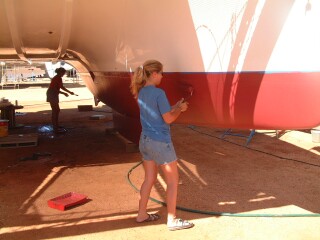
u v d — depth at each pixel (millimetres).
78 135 8156
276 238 3336
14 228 3539
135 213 3875
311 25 3148
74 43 6707
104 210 3961
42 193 4477
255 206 4055
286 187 4672
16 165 5711
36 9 5312
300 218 3748
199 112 4254
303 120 3424
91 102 15523
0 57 8352
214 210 3941
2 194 4445
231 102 3768
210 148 6797
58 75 8203
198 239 3318
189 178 5031
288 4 3184
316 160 5914
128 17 4895
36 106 13984
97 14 5449
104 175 5168
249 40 3449
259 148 6770
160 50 4465
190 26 3971
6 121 7402
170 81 4406
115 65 5824
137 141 6449
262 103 3543
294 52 3234
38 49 7297
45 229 3516
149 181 3566
